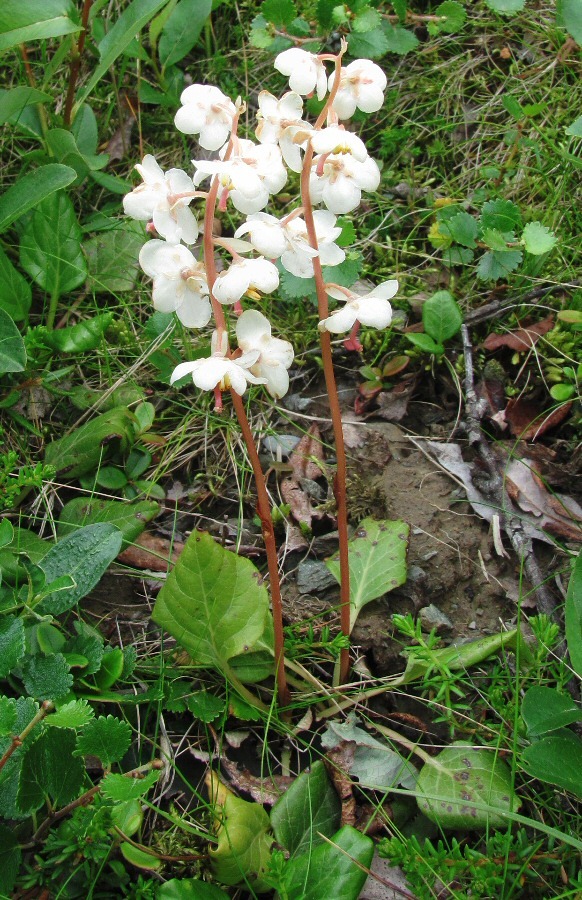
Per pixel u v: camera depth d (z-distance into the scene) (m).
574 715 0.23
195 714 0.26
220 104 0.20
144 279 0.37
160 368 0.34
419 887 0.22
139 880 0.23
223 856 0.22
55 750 0.21
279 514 0.32
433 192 0.39
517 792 0.25
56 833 0.23
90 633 0.28
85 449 0.32
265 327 0.21
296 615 0.29
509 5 0.37
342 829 0.23
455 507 0.32
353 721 0.27
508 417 0.33
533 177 0.38
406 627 0.26
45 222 0.35
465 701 0.27
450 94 0.41
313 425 0.34
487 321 0.36
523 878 0.23
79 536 0.26
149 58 0.40
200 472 0.33
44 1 0.33
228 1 0.42
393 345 0.36
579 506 0.31
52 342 0.34
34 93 0.35
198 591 0.25
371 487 0.32
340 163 0.21
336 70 0.20
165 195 0.20
